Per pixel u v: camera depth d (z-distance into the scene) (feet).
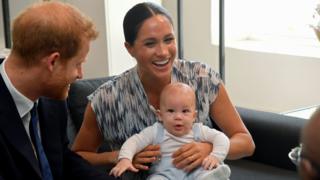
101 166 5.58
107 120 5.67
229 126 5.83
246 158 7.33
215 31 11.87
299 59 10.48
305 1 11.39
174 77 5.65
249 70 11.45
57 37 3.91
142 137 5.40
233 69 11.75
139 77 5.57
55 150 4.61
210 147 5.34
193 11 12.11
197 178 5.09
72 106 6.86
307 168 1.80
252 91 11.52
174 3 12.33
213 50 11.90
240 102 11.82
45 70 4.00
